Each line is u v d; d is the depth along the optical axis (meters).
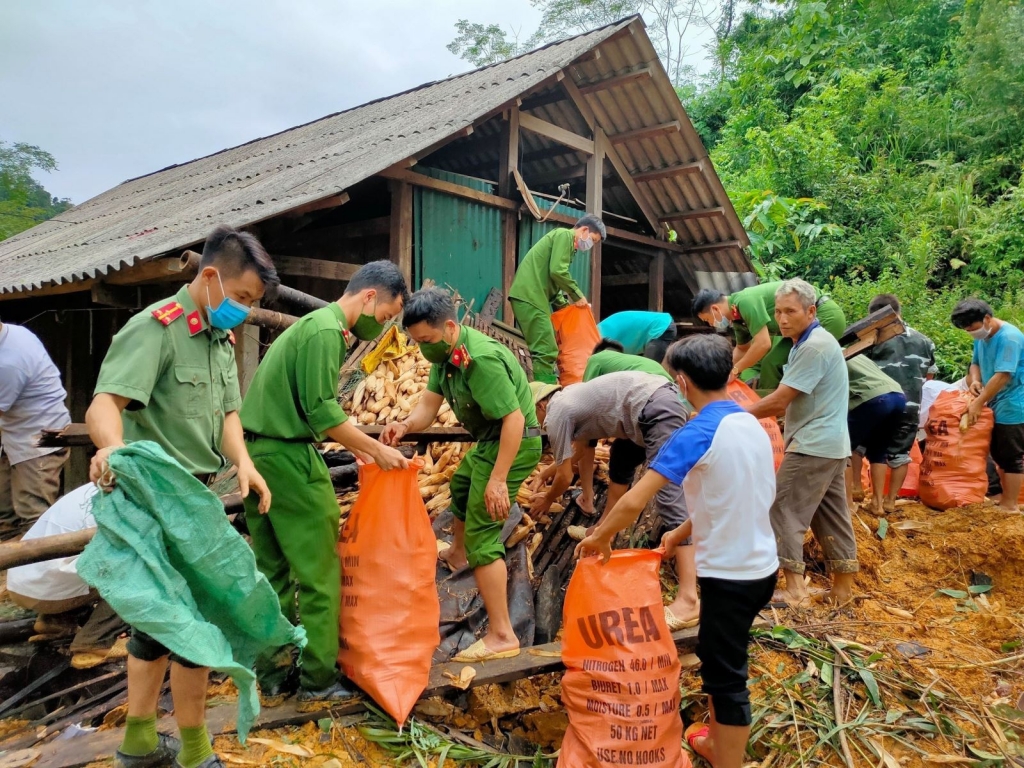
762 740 3.04
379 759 2.71
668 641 2.71
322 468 2.89
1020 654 3.71
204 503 2.08
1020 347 5.04
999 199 11.48
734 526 2.59
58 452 4.77
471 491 3.34
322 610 2.80
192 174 10.77
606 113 7.88
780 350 5.15
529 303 5.73
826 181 13.23
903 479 5.39
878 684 3.37
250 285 2.52
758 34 18.38
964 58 13.82
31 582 3.17
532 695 3.32
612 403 3.57
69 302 7.69
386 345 4.18
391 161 5.60
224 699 2.97
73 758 2.49
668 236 9.20
